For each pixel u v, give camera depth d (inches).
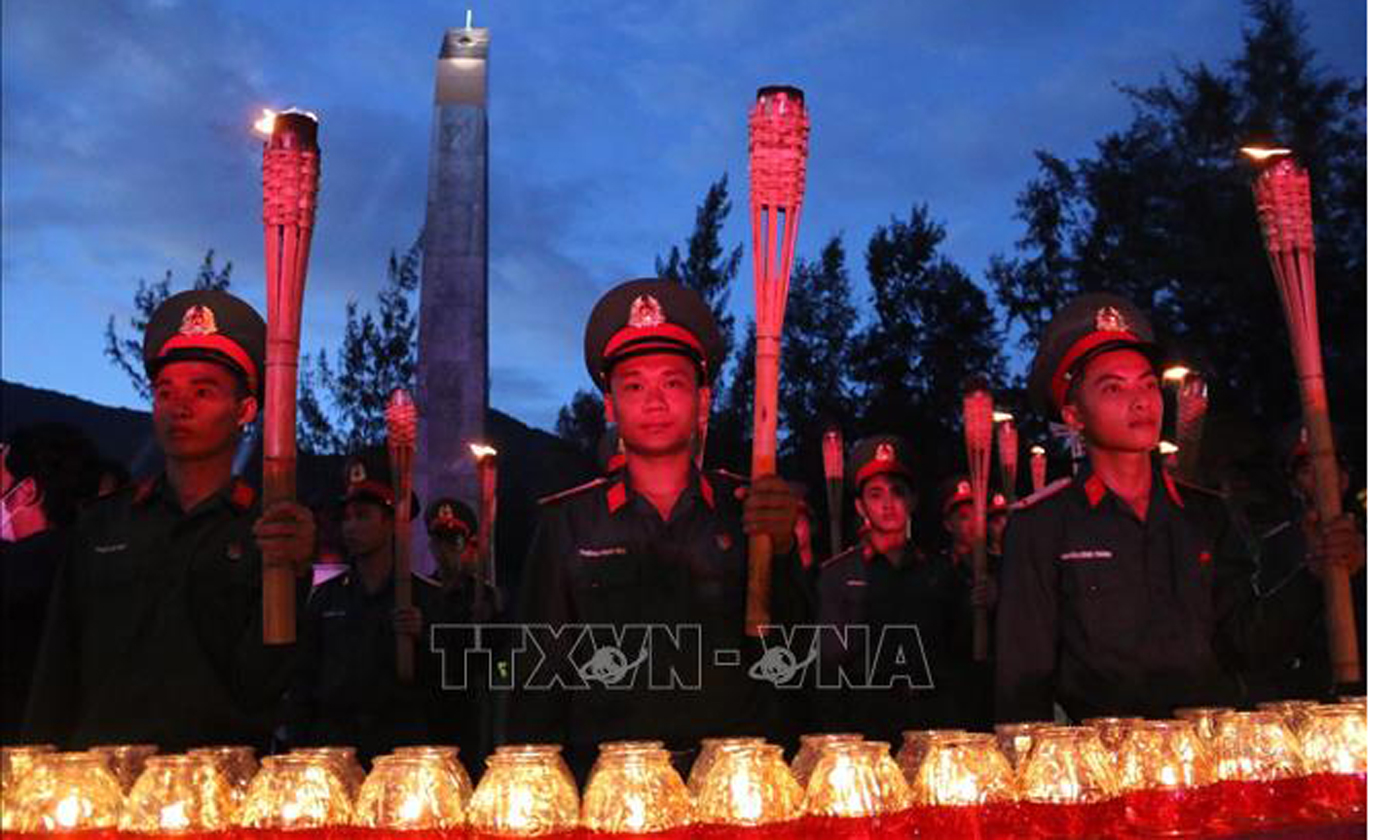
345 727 179.5
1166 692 115.9
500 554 358.3
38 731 104.3
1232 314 470.9
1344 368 444.1
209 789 71.1
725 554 105.5
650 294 110.5
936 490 275.1
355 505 182.5
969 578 207.5
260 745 104.5
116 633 104.0
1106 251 513.0
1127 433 117.0
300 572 91.4
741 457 544.4
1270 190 109.9
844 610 198.8
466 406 418.6
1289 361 455.8
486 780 71.5
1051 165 534.6
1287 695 151.9
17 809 69.1
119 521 106.7
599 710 104.0
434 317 421.4
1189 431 159.0
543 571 107.5
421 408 418.6
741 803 71.2
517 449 565.3
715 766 72.7
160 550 105.1
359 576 183.8
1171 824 80.4
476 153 427.2
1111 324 120.3
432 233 425.1
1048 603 118.0
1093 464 121.6
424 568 361.1
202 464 107.0
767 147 91.5
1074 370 120.3
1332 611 106.1
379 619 180.2
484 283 427.2
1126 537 117.9
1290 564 170.4
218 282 412.5
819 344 577.9
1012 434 200.5
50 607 106.0
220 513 106.5
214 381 105.5
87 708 103.3
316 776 71.6
